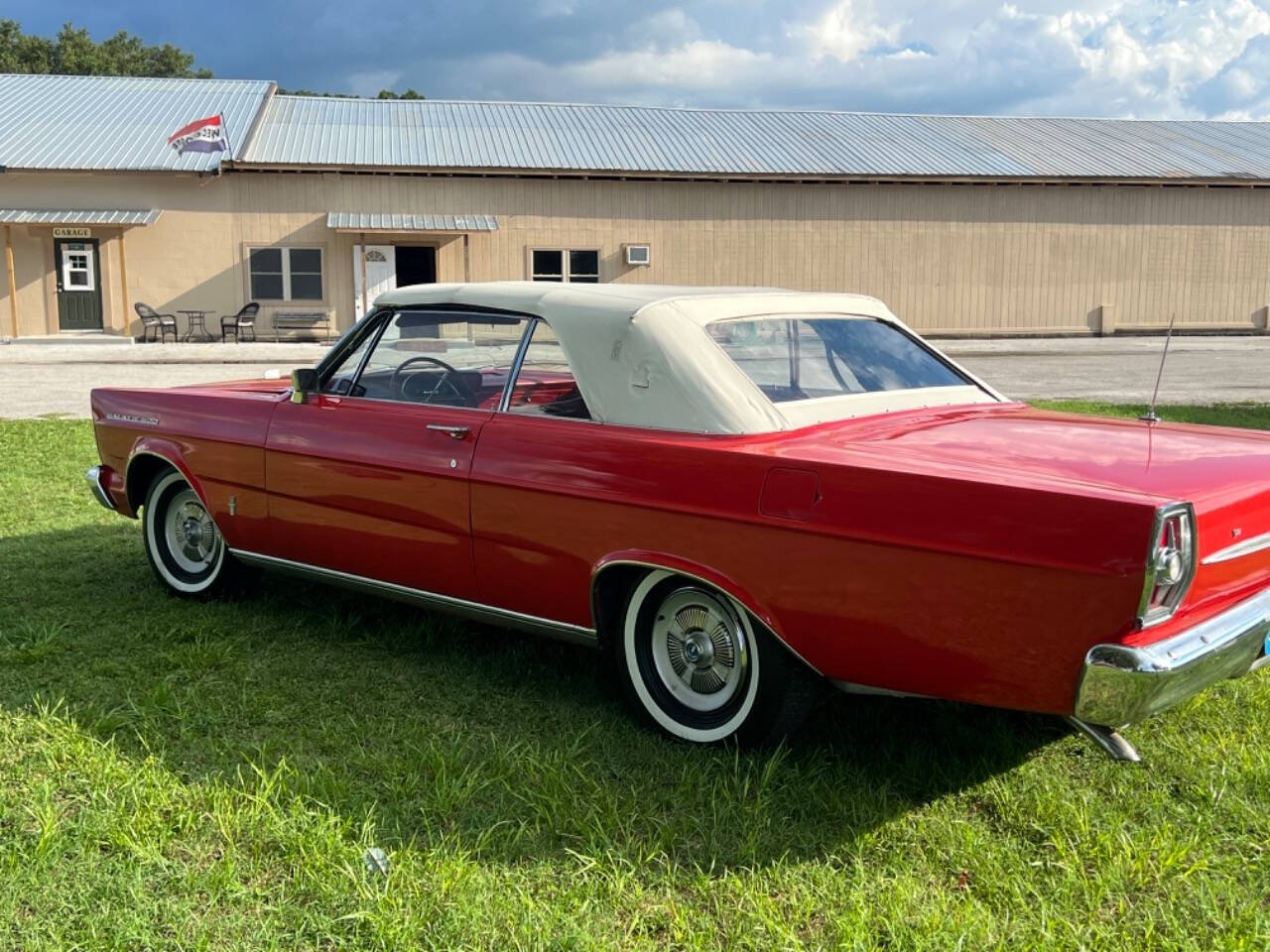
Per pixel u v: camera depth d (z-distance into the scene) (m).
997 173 27.75
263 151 25.53
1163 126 34.12
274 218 25.14
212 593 4.97
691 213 26.92
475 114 31.03
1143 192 28.70
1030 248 28.47
